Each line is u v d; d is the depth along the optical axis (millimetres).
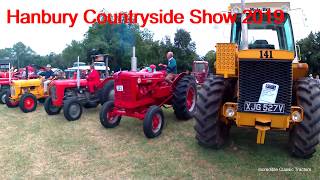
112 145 4980
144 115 5465
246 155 4359
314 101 3918
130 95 5547
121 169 4027
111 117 6016
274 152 4438
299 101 4012
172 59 7180
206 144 4379
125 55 31250
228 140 4922
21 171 4000
